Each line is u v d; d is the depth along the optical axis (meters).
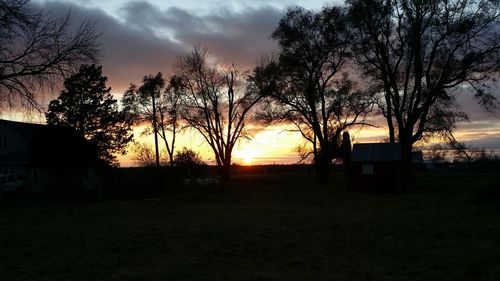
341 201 29.62
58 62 29.17
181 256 12.34
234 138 58.66
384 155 40.00
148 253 12.80
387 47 42.34
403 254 12.18
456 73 39.00
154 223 18.81
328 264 11.20
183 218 20.50
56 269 11.06
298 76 50.66
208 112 58.91
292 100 51.81
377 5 40.88
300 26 49.69
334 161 66.94
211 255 12.40
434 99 40.25
